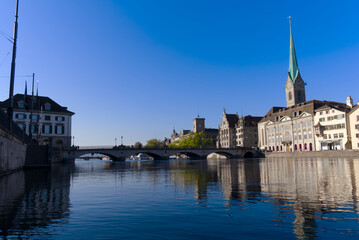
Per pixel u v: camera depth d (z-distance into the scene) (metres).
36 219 9.22
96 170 39.38
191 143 158.50
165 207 10.93
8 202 12.26
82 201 12.45
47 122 88.00
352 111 86.00
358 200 11.62
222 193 14.20
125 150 103.31
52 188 17.16
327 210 9.89
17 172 32.81
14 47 29.98
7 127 29.08
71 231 7.89
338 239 6.97
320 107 99.69
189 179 22.22
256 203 11.34
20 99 87.38
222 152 123.75
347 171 26.47
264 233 7.50
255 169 32.81
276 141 124.38
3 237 7.37
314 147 101.06
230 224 8.39
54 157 74.12
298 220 8.69
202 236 7.35
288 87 151.25
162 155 113.31
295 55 151.38
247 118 161.62
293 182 18.09
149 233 7.66
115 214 9.84
